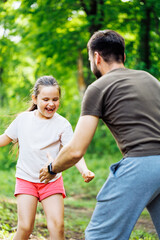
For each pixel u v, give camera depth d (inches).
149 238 172.6
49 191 111.6
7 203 224.7
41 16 424.8
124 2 393.4
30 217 109.7
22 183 112.3
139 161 86.4
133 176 86.3
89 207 289.3
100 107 91.2
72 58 500.1
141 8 381.1
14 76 589.0
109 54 98.0
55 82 116.1
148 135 87.9
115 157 480.7
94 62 100.7
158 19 395.9
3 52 494.6
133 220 86.9
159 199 96.4
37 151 112.6
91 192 371.2
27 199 110.4
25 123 116.3
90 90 92.2
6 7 426.0
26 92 529.0
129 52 383.9
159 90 95.5
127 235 87.7
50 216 109.9
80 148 89.0
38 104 114.7
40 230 179.5
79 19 458.6
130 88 91.5
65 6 417.7
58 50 462.6
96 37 99.4
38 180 112.0
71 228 200.8
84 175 109.8
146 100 91.0
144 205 86.6
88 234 91.5
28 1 408.8
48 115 113.9
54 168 94.3
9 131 118.1
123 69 97.1
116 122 90.7
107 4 405.7
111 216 88.6
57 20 429.1
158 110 92.0
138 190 86.0
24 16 426.9
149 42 388.2
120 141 91.3
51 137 114.7
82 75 513.3
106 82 92.7
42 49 462.0
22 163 114.0
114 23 419.5
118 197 87.4
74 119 464.1
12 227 172.4
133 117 89.3
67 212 254.1
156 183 86.1
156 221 98.3
